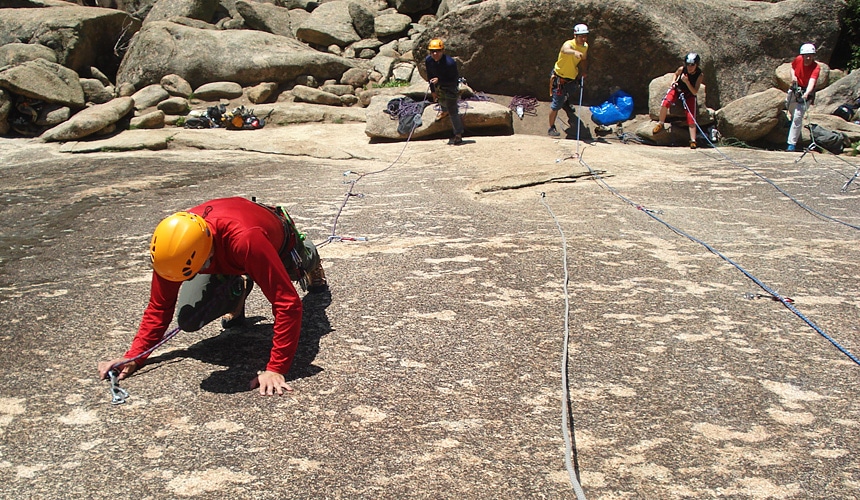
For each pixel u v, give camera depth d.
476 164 10.53
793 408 3.58
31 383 3.73
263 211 3.68
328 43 18.97
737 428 3.38
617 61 13.95
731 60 14.50
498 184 8.88
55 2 18.64
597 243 6.37
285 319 3.49
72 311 4.73
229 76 16.19
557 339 4.32
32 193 8.70
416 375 3.84
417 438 3.25
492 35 14.20
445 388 3.71
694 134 12.28
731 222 7.38
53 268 5.74
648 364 4.02
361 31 19.22
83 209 7.79
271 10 19.56
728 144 12.69
